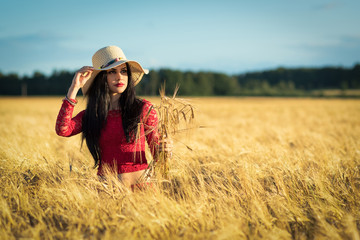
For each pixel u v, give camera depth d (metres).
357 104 44.16
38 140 6.50
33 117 16.81
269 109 30.69
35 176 3.81
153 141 3.00
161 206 2.68
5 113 22.33
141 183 2.97
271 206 2.86
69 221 2.67
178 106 3.02
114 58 2.88
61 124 2.78
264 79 156.75
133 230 2.54
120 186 2.87
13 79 109.56
